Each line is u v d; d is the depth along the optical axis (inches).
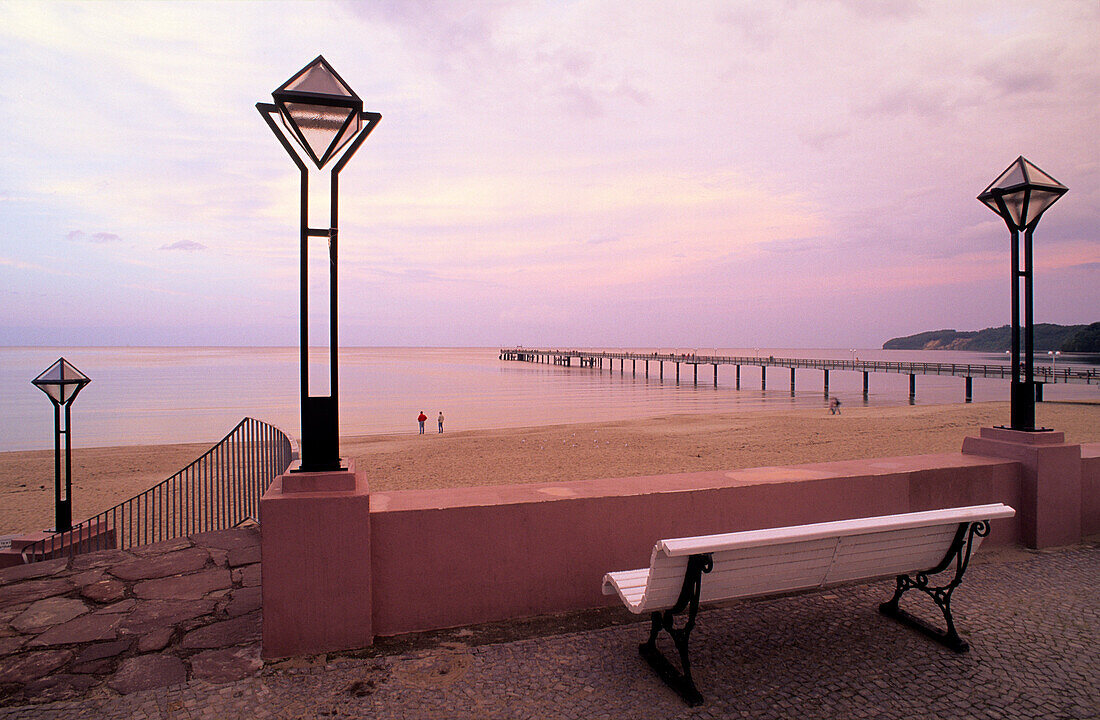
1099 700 102.9
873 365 2218.3
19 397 2128.4
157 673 114.1
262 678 111.3
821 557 113.7
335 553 119.8
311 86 117.4
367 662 116.0
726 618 135.6
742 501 153.3
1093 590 149.7
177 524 355.6
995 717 98.0
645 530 144.5
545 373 4106.8
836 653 119.6
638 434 1000.2
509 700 102.9
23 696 106.8
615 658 117.4
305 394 123.1
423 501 134.7
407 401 2028.8
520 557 135.0
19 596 154.4
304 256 120.9
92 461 772.6
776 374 4441.4
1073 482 184.5
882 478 168.1
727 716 98.3
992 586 152.4
